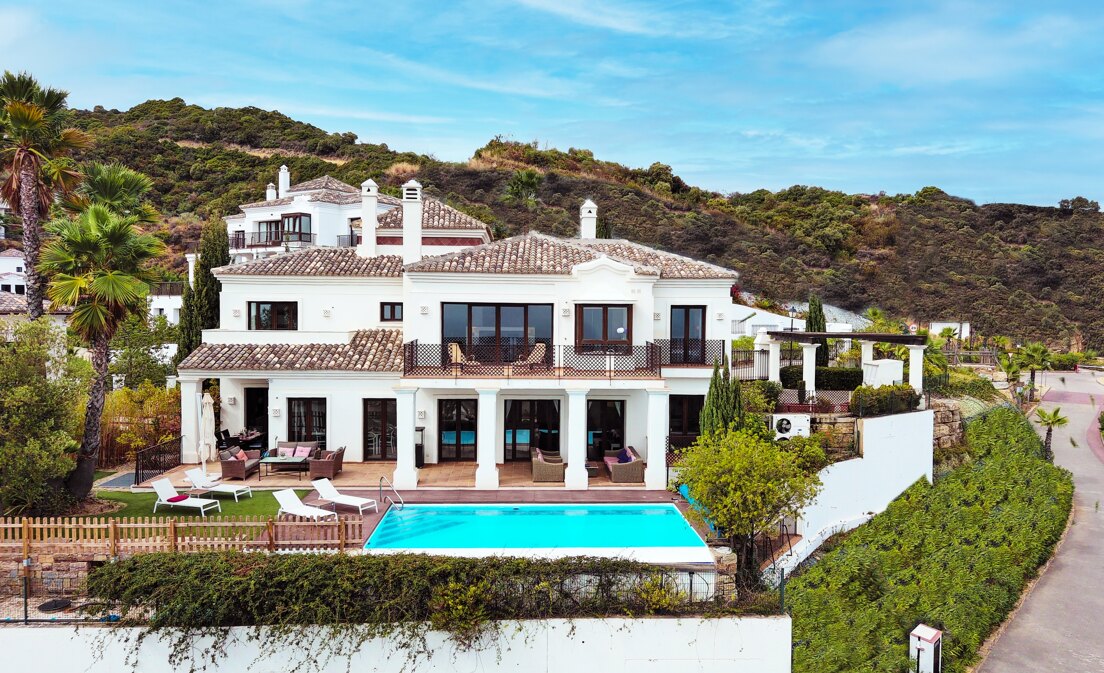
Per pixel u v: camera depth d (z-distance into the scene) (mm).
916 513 25141
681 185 93750
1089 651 19172
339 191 46281
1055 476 31922
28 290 20594
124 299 18609
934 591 20312
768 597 14789
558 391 25531
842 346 42469
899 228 91562
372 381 25375
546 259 25281
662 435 22688
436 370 22734
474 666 14156
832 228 87312
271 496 21203
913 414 27453
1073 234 93625
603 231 39750
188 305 30750
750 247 80875
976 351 58281
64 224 19062
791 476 16797
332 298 27562
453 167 85938
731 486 16391
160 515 19031
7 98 20250
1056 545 26750
